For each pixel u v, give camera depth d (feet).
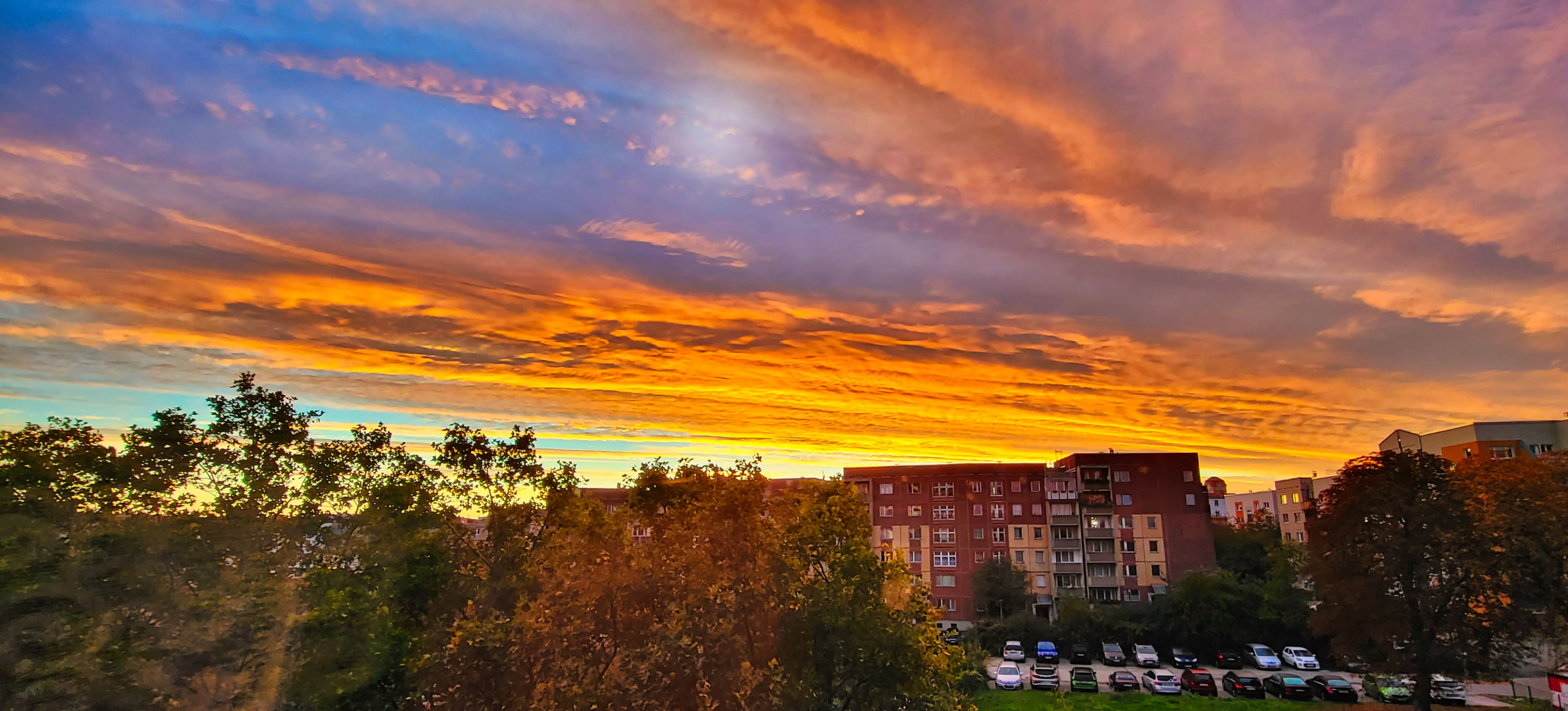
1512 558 106.93
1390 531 114.11
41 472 63.93
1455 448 233.14
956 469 242.17
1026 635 191.31
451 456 80.28
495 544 77.36
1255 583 192.75
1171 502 231.91
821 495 80.18
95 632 61.67
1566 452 162.20
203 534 68.80
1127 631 184.85
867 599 74.13
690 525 70.59
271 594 68.80
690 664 64.28
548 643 64.90
